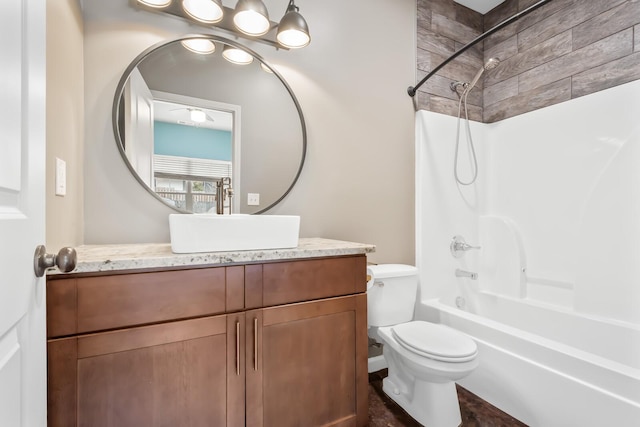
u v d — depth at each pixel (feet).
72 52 3.64
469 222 7.55
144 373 2.95
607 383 3.76
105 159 4.23
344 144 6.06
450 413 4.48
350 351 4.17
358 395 4.21
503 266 7.18
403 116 6.81
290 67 5.52
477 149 7.74
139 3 4.39
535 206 6.84
